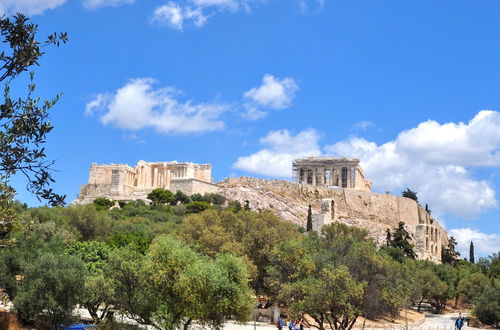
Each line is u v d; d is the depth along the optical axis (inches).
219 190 7731.3
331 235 4591.5
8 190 878.4
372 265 2596.0
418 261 5374.0
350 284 2378.2
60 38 843.4
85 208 4249.5
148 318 1988.2
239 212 3762.3
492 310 3841.0
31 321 2165.4
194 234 3437.5
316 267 2755.9
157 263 1884.8
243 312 2001.7
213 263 2000.5
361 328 3065.9
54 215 3885.3
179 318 1898.4
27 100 814.5
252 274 3026.6
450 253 7588.6
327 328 2952.8
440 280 4717.0
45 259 2199.8
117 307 2055.9
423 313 4569.4
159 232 4121.6
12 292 2269.9
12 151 795.4
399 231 6127.0
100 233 4104.3
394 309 2679.6
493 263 5580.7
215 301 1909.4
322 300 2362.2
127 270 1988.2
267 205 7519.7
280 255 2792.8
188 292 1806.1
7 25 807.7
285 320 2928.2
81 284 2151.8
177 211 6294.3
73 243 2886.3
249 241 3321.9
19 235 2223.2
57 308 2159.2
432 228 7111.2
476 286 4584.2
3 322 2085.4
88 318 2453.2
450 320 4256.9
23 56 800.3
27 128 809.5
